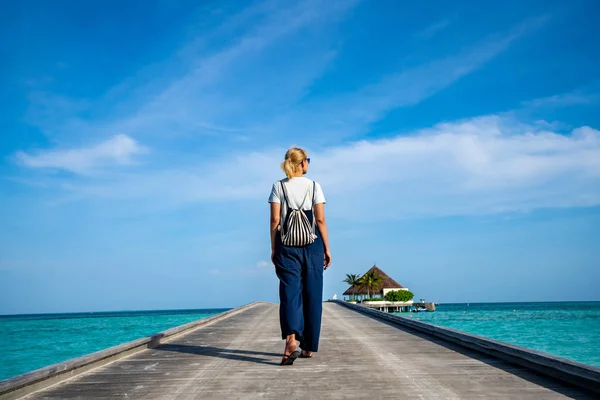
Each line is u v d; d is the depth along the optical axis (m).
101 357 4.64
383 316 11.50
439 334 6.95
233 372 4.30
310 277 4.71
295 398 3.30
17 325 70.50
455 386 3.60
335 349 5.79
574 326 44.22
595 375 3.17
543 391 3.38
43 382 3.71
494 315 84.06
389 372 4.20
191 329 8.55
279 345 6.35
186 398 3.36
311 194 4.69
